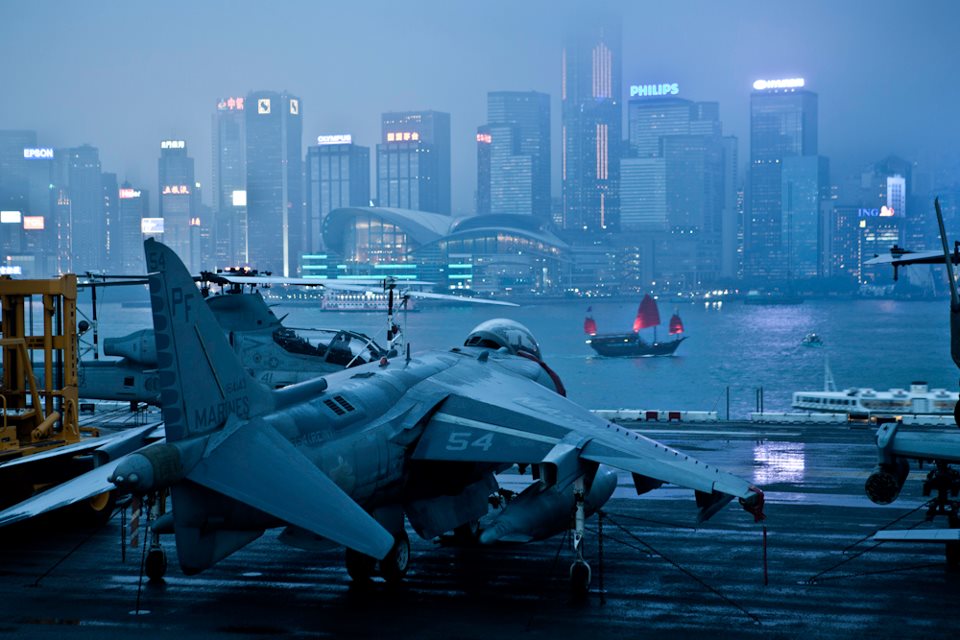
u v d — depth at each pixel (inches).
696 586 837.8
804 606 778.8
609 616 749.3
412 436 820.6
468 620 736.3
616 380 7721.5
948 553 904.3
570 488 832.3
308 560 925.8
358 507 639.8
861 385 7239.2
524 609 766.5
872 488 964.0
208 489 654.5
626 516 1144.8
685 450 1706.4
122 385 1501.0
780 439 1865.2
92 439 1064.8
